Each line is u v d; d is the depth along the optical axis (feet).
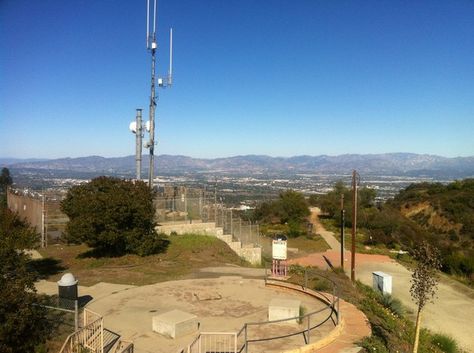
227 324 40.27
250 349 33.99
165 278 59.93
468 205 200.34
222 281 57.82
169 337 36.65
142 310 44.65
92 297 49.67
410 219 214.07
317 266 99.81
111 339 36.22
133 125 89.51
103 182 75.87
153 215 76.54
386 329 43.21
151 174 92.68
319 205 213.25
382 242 145.28
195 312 44.06
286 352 33.17
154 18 92.17
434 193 233.55
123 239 72.64
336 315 42.80
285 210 170.30
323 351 34.19
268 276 58.34
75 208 71.26
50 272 61.82
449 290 88.69
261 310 44.83
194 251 79.00
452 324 66.03
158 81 91.86
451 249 133.18
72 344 32.83
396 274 97.45
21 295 31.65
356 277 91.04
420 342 45.03
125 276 60.49
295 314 40.22
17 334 30.58
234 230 101.65
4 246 37.06
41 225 86.79
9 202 121.90
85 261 68.95
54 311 40.37
